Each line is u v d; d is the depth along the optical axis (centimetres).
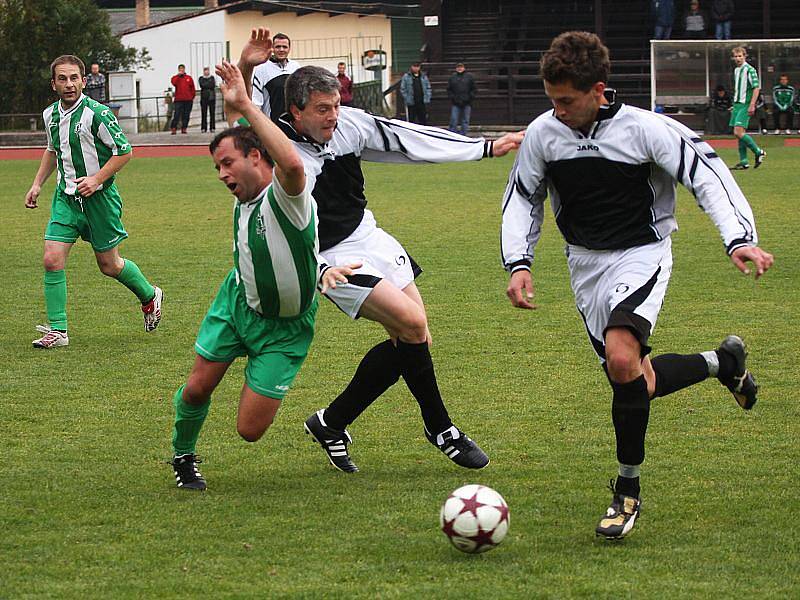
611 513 839
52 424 1177
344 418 1016
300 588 752
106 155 1560
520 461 1041
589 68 833
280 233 887
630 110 875
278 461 1058
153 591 751
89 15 7006
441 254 2314
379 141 1050
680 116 5638
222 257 2325
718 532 852
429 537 849
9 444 1108
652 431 1126
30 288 2022
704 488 952
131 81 6700
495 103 6525
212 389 953
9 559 809
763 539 837
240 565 796
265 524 880
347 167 1038
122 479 999
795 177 3688
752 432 1116
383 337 1593
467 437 1029
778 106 5438
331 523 882
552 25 6975
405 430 1156
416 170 4525
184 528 873
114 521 889
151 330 1641
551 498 936
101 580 770
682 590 743
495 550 820
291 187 858
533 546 829
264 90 1239
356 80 8025
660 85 5603
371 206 3181
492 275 2070
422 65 6594
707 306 1750
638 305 862
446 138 1064
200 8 10081
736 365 1007
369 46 8138
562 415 1191
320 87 986
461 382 1332
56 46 6850
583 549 822
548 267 2147
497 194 3481
